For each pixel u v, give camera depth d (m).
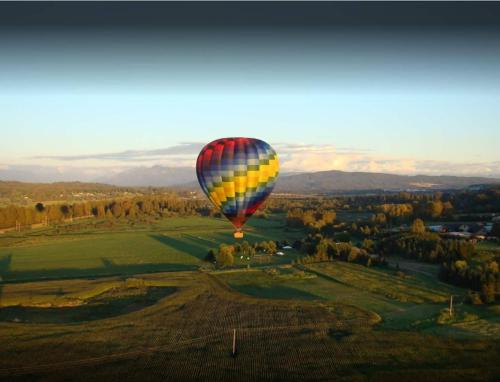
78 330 46.91
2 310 54.81
